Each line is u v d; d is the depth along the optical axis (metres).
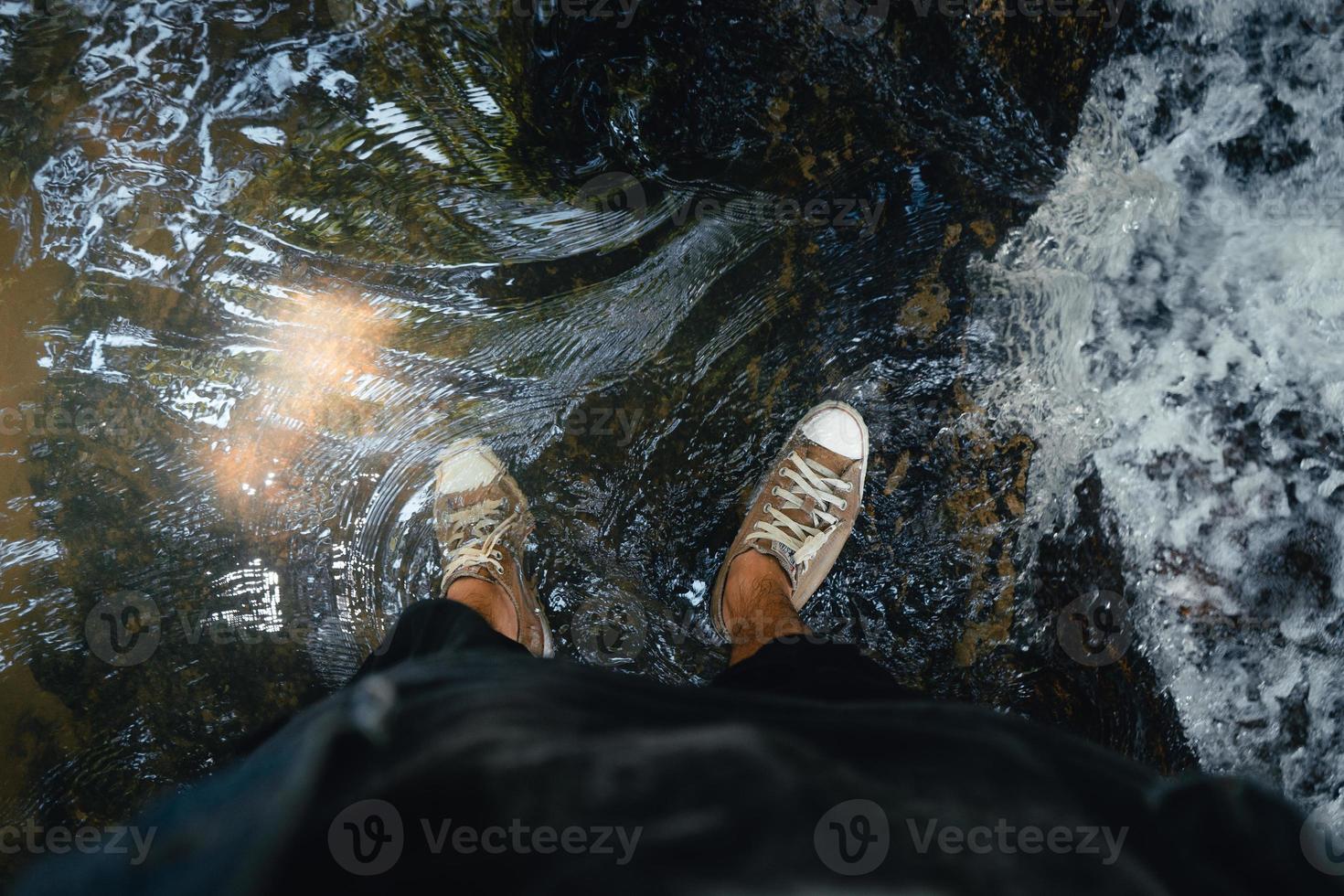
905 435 1.64
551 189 1.63
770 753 0.55
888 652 1.62
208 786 0.69
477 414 1.66
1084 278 1.63
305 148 1.59
